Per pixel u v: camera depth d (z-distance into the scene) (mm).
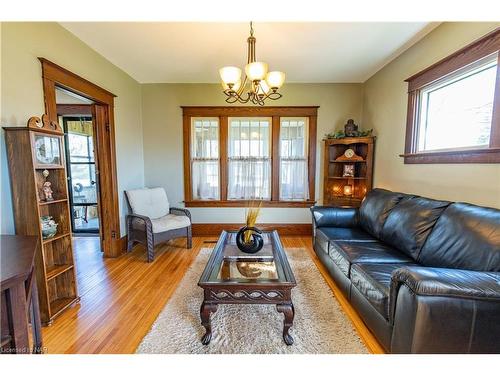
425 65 2461
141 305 2061
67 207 2021
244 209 4105
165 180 4090
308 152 4023
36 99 1981
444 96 2307
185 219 3443
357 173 3881
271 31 2346
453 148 2193
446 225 1735
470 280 1146
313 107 3928
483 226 1485
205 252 3330
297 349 1547
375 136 3494
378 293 1520
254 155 4035
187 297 2178
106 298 2172
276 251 2143
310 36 2447
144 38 2469
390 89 3113
